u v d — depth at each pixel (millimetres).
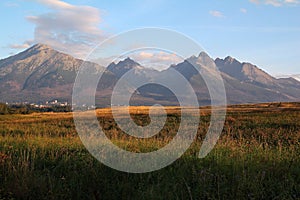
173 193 5699
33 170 6723
